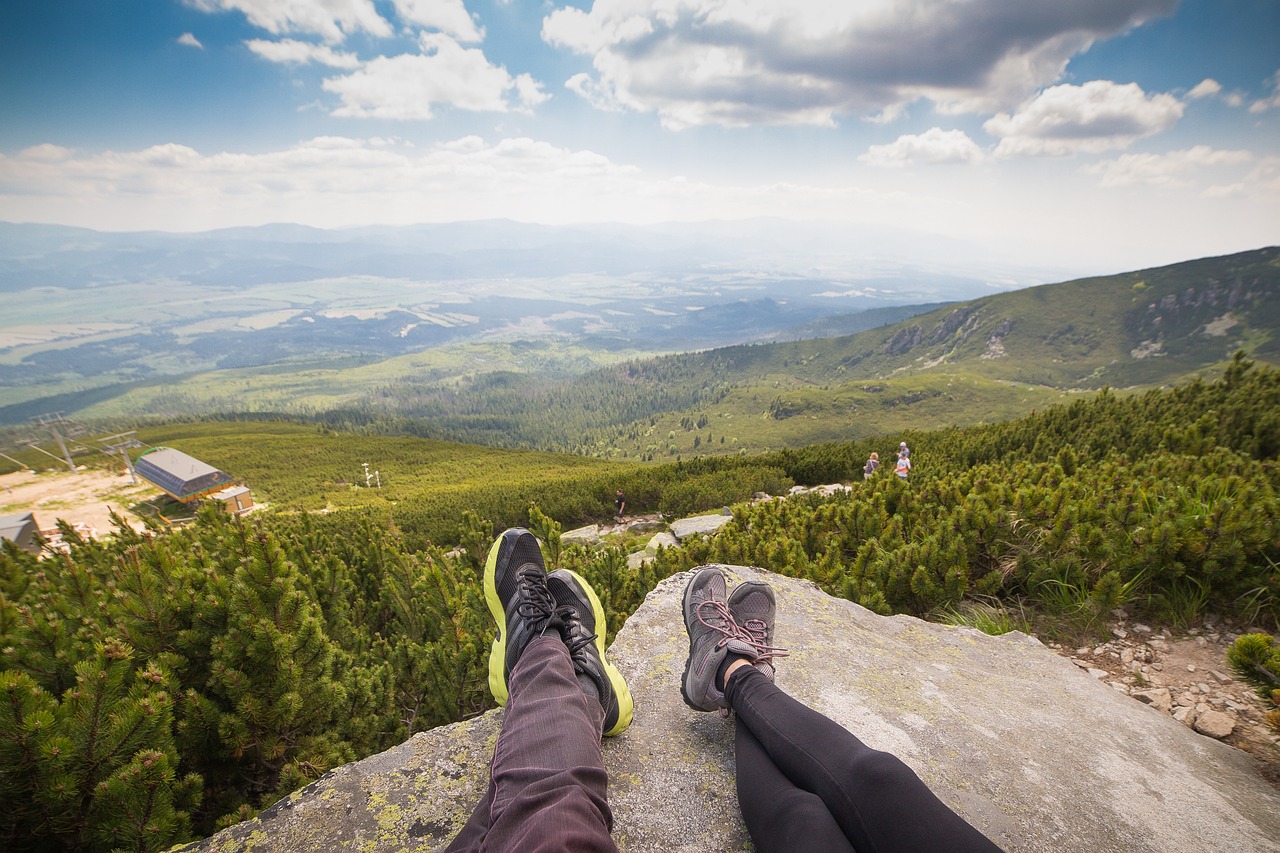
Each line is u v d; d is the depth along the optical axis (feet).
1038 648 9.83
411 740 6.89
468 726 7.14
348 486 319.47
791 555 16.99
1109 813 5.72
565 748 4.59
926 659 8.84
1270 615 11.28
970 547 14.75
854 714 6.96
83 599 13.15
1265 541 11.35
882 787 4.15
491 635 14.70
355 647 16.67
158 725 8.34
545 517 22.13
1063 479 18.02
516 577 7.35
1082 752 6.68
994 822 5.48
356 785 6.21
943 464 45.42
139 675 8.84
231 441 455.63
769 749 5.12
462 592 16.80
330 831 5.67
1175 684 10.28
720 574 7.84
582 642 6.41
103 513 268.82
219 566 12.96
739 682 5.94
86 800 7.80
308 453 401.90
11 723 7.24
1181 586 12.16
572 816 3.92
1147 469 19.02
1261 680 8.52
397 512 121.39
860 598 13.94
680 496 78.13
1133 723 7.55
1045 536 14.08
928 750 6.40
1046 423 43.39
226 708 10.45
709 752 6.33
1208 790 6.32
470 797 6.02
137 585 10.70
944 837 3.76
